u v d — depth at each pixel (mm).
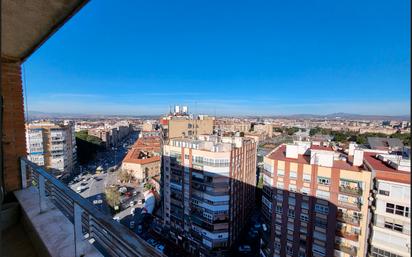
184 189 24844
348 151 17250
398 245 11352
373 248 12164
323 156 14086
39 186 4535
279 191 15594
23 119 6266
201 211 23703
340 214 13539
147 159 54906
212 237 23094
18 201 5141
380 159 14656
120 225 2205
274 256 16094
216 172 22234
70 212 3805
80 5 3555
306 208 14664
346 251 13305
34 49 5344
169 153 25781
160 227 30078
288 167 15148
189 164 23922
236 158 24328
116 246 2293
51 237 3678
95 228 2715
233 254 24781
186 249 25781
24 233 4578
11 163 5867
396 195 11320
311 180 14359
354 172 12961
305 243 14828
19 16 3809
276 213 15852
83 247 3020
